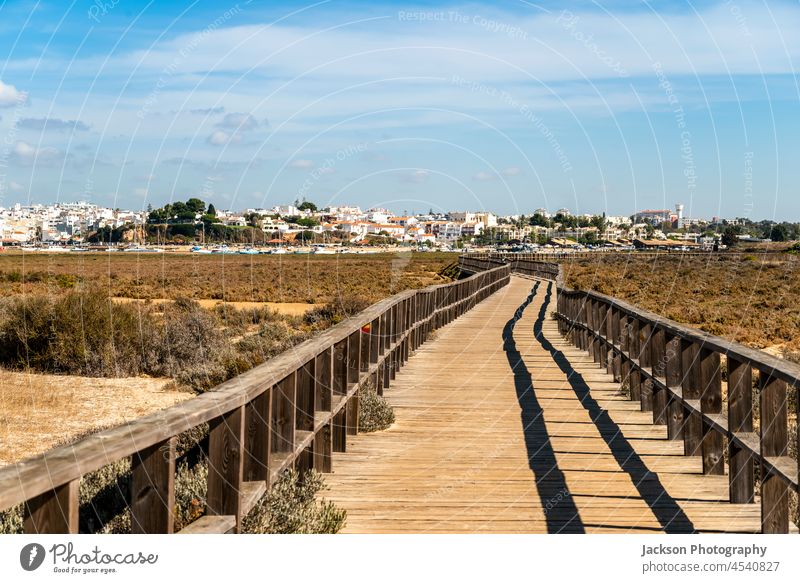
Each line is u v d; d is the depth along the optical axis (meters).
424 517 5.71
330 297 39.19
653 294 39.28
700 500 6.12
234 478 4.14
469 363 13.89
